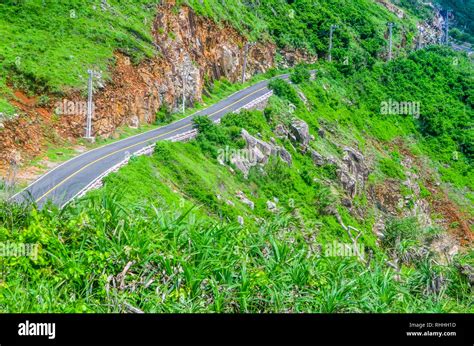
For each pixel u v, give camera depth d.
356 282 19.69
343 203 72.56
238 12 101.31
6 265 18.73
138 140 56.81
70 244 19.70
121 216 20.56
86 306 17.28
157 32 73.88
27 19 62.75
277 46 107.25
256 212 56.53
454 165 104.75
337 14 130.12
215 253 19.39
